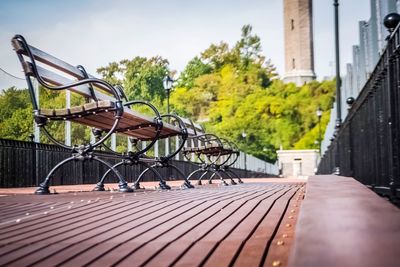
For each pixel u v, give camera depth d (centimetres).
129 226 169
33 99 364
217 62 7625
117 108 355
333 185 149
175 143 1402
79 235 148
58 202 279
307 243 47
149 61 5353
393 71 305
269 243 127
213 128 6975
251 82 7394
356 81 1120
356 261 40
